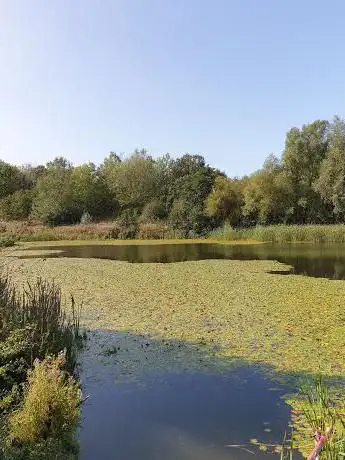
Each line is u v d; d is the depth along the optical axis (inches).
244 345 294.5
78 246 1184.8
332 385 225.0
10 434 168.2
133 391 224.8
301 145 1616.6
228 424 189.2
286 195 1595.7
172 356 275.6
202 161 2326.5
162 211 1769.2
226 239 1386.6
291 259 813.2
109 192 2080.5
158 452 169.8
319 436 119.4
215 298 451.2
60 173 1996.8
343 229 1234.0
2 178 2137.1
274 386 226.4
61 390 187.0
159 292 486.9
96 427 189.5
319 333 319.3
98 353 284.0
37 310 266.4
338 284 530.0
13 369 212.5
